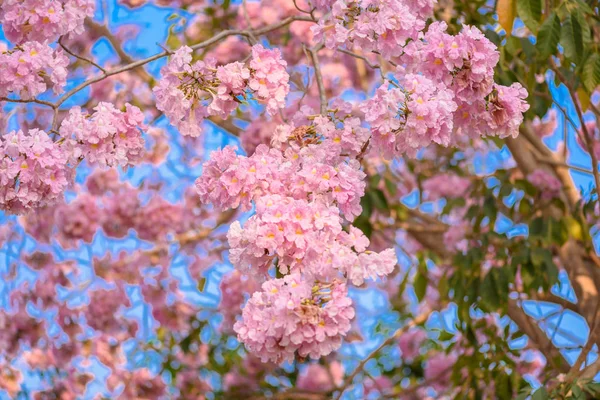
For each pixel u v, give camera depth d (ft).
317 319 7.88
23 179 9.39
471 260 15.42
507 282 14.93
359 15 9.53
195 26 18.47
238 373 22.36
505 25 11.92
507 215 18.08
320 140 9.45
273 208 8.36
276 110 9.45
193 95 9.52
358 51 18.31
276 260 9.42
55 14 10.17
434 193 19.69
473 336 16.14
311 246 8.29
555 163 16.33
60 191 9.56
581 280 15.92
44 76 10.71
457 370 16.57
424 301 22.38
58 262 20.76
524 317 16.78
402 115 8.95
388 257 8.41
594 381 11.98
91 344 21.22
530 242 15.17
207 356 22.08
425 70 9.39
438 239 18.47
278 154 9.12
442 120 8.84
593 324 13.69
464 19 14.01
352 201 8.93
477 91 9.44
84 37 18.48
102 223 19.83
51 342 20.95
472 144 20.83
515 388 15.93
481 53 9.29
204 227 21.04
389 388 22.16
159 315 21.25
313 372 22.35
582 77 12.24
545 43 11.66
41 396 21.07
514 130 9.65
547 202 16.34
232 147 9.02
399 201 19.27
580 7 11.69
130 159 9.88
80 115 9.64
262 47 9.43
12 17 10.16
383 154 9.11
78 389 21.20
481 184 17.57
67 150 9.63
